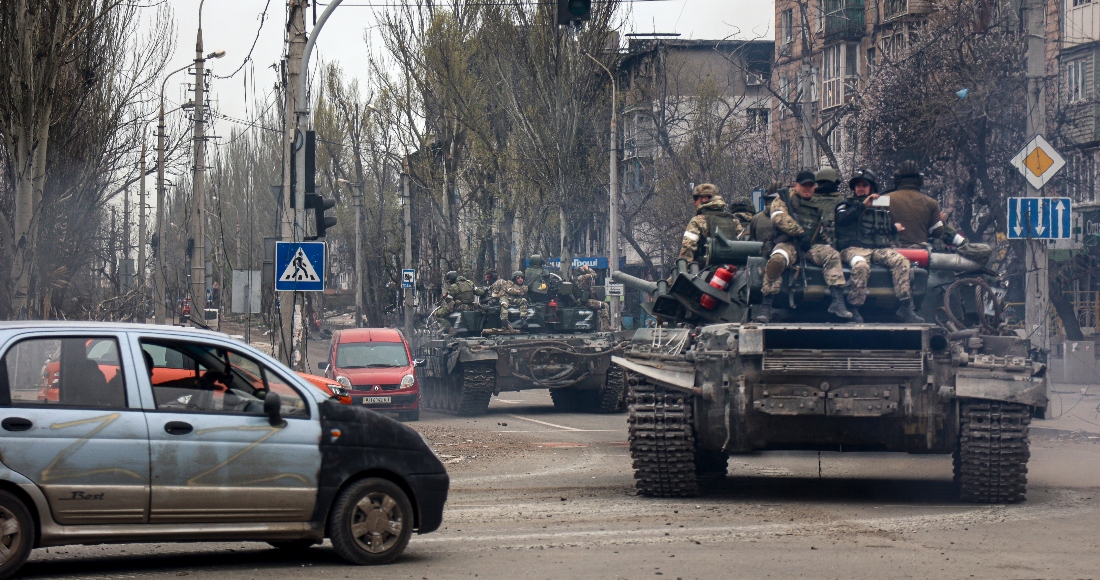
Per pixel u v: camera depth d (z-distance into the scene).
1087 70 63.50
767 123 91.62
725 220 27.47
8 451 14.68
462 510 22.50
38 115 52.38
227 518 15.80
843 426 22.48
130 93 63.50
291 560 17.00
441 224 97.06
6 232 52.81
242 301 56.09
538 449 34.97
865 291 23.02
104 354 15.58
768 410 22.23
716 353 22.66
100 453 15.11
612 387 49.69
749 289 24.08
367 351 49.50
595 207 85.12
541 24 83.06
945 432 22.45
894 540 18.61
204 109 70.75
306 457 16.22
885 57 63.75
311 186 39.19
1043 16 36.62
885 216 23.44
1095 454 31.97
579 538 18.95
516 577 15.41
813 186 23.73
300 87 39.53
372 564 16.41
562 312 51.50
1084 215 62.47
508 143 87.88
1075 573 15.66
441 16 91.31
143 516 15.33
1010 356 22.20
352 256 121.75
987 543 18.27
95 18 56.69
